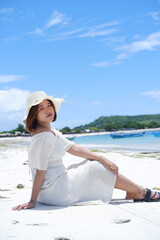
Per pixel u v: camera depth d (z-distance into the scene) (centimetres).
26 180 733
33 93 423
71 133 13425
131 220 340
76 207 405
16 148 2877
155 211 379
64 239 274
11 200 479
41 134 413
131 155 1658
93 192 425
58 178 421
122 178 434
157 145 2928
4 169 972
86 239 280
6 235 297
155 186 646
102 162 432
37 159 412
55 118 442
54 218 355
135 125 16300
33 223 336
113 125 15762
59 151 425
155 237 282
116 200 455
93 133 13288
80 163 441
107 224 326
